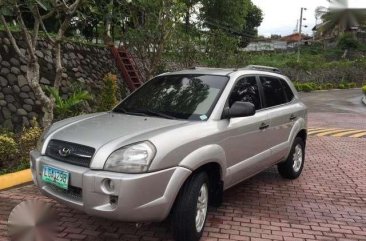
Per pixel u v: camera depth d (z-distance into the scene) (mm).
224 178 4547
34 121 7832
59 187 3830
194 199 3957
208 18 34625
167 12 11422
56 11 7352
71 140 3873
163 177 3662
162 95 5035
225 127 4520
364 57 52281
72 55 13305
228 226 4770
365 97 30266
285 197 6016
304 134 7090
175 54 15945
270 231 4699
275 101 6086
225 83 4965
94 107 12297
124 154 3596
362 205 5820
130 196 3477
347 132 13789
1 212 4844
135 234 4402
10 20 10977
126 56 16141
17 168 6340
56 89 7852
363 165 8453
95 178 3529
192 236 4004
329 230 4840
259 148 5371
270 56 46500
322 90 40188
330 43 60344
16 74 10477
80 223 4625
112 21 9766
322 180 7078
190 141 3971
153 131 3928
